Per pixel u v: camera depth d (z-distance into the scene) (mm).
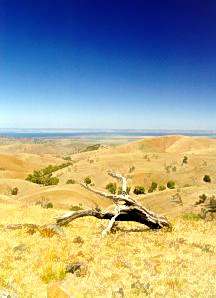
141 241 22906
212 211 34969
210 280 16688
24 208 35250
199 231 26234
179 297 15055
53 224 24344
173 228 26672
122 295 14961
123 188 26219
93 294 14891
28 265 17688
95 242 22281
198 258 19734
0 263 17672
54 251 19609
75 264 17297
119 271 17391
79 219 30328
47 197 146625
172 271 17656
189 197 143500
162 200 151125
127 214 26016
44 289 15438
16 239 21859
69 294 14438
